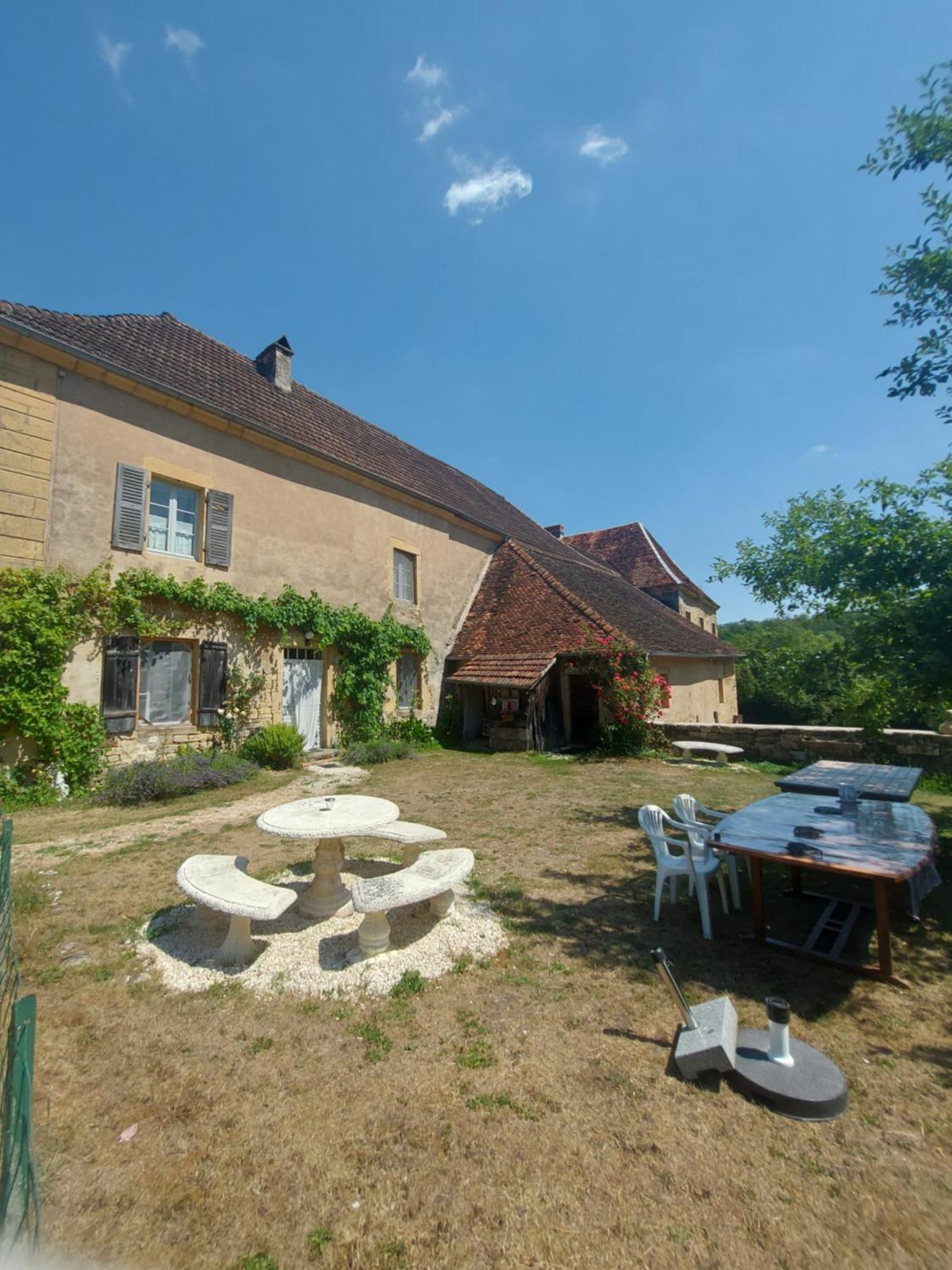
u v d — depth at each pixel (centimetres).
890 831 410
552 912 461
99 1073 289
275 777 1026
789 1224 205
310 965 384
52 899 496
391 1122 255
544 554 1981
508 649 1511
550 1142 243
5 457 824
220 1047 308
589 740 1359
